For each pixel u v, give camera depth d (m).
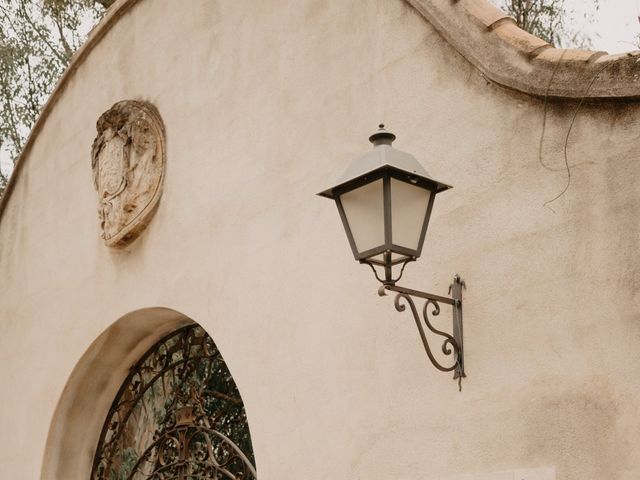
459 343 4.03
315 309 4.99
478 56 4.21
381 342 4.50
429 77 4.54
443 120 4.40
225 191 5.93
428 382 4.19
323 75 5.29
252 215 5.64
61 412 7.26
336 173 5.04
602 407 3.45
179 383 6.80
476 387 3.94
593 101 3.69
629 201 3.52
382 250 3.60
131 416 7.65
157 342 7.14
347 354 4.70
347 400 4.63
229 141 5.99
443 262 4.22
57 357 7.34
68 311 7.34
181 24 6.75
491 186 4.09
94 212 7.30
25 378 7.68
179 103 6.58
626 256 3.49
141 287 6.54
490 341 3.92
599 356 3.50
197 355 6.79
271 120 5.65
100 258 7.09
